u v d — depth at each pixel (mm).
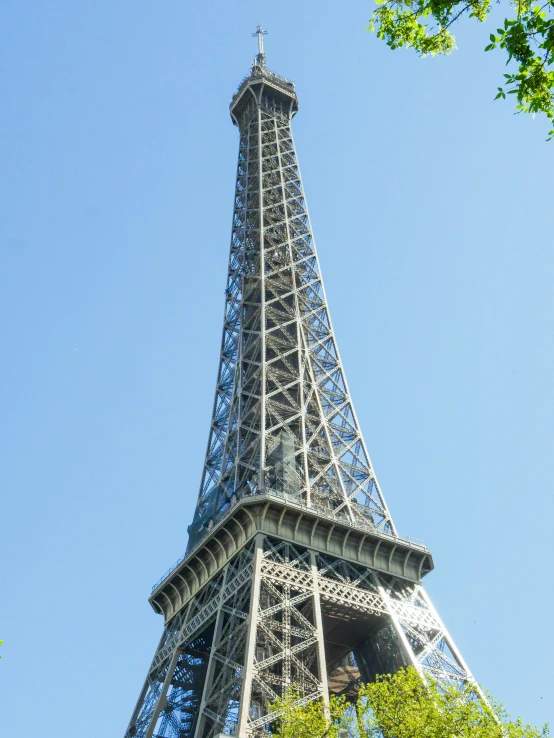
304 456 99938
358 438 109812
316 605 81500
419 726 55156
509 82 28906
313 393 113125
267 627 77312
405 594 92062
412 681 59625
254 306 126562
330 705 58531
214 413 115688
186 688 87812
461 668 82812
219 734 64375
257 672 71438
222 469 103688
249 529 88562
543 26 27469
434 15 29641
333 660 94625
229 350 123938
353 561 90812
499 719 56938
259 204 140500
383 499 101438
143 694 89688
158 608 100250
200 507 102562
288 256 133250
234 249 140250
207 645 91875
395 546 93875
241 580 83938
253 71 169250
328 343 124062
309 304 128375
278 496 90312
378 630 89562
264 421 102438
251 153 155375
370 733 57250
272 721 70938
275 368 116312
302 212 143875
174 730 83688
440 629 88125
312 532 90375
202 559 93875
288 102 168125
